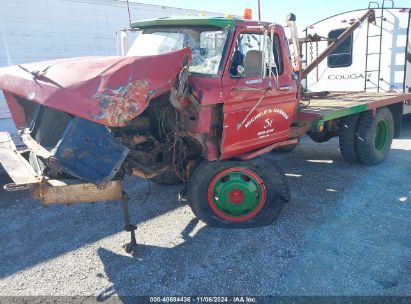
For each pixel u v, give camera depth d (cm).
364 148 613
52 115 411
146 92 324
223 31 393
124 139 379
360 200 488
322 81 955
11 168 357
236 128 400
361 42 873
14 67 439
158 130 418
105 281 334
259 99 414
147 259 366
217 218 426
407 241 382
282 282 324
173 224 438
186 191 441
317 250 370
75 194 333
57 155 327
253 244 386
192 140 419
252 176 418
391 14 817
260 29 413
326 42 920
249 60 391
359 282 320
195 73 393
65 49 826
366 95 764
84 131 334
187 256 369
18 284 333
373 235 396
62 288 326
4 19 735
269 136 443
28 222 457
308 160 686
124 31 507
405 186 536
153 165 411
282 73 447
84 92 301
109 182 342
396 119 724
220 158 399
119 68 313
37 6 773
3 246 401
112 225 441
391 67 838
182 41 426
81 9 835
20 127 484
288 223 428
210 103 370
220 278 333
